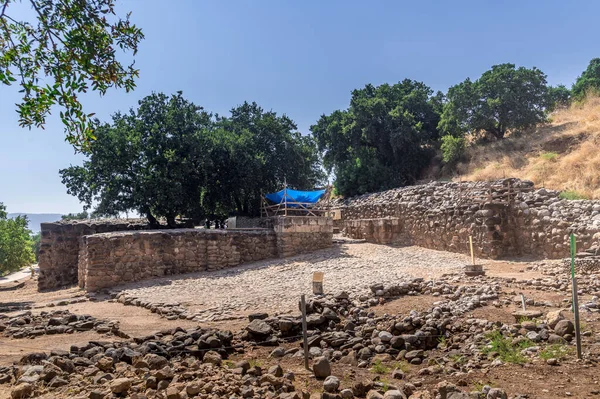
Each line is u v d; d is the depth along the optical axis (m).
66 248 25.44
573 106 33.59
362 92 36.28
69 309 14.70
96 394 5.56
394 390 5.45
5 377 6.42
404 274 15.30
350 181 32.91
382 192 28.91
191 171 27.84
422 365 7.18
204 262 20.92
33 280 32.25
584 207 15.80
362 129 33.78
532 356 6.79
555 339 7.31
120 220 29.38
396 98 36.25
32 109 7.26
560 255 15.83
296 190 31.72
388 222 24.06
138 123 26.91
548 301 9.81
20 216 50.22
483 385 5.82
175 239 20.36
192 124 28.56
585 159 21.31
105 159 25.75
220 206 32.81
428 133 35.53
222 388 5.80
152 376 6.23
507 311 9.38
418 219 22.94
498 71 32.31
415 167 34.59
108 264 18.62
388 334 8.37
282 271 18.25
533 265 14.95
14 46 7.34
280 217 22.56
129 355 7.36
